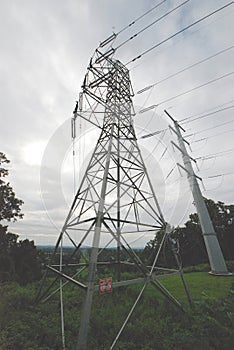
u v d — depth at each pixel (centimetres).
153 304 1038
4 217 2369
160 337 702
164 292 915
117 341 688
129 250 925
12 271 2064
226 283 1548
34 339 699
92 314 893
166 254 2708
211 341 689
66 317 866
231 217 3130
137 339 704
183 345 664
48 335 713
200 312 859
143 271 870
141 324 789
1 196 2312
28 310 957
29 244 2358
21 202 2530
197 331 725
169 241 1116
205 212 2277
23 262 2194
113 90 1250
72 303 1043
